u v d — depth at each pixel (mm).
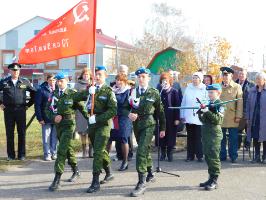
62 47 8000
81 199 6629
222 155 9664
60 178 7477
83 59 47781
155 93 7027
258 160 9477
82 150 10523
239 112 9305
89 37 7785
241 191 7062
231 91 9336
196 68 25141
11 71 9797
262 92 9359
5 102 9805
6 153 10867
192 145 9711
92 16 7781
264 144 9391
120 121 8562
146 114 6953
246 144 10734
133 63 45844
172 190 7113
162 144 9781
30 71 47969
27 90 10016
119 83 8586
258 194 6887
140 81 7055
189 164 9375
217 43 20531
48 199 6656
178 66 27484
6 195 6906
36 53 8172
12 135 9922
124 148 8664
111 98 6961
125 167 8719
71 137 7273
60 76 7449
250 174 8297
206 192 6996
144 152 6891
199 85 9570
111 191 7070
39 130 15289
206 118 7129
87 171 8617
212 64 19875
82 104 7387
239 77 10406
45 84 9859
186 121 9617
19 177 8156
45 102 9695
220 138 7176
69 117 7234
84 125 9867
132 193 6758
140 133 7000
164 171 8547
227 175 8203
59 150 7215
